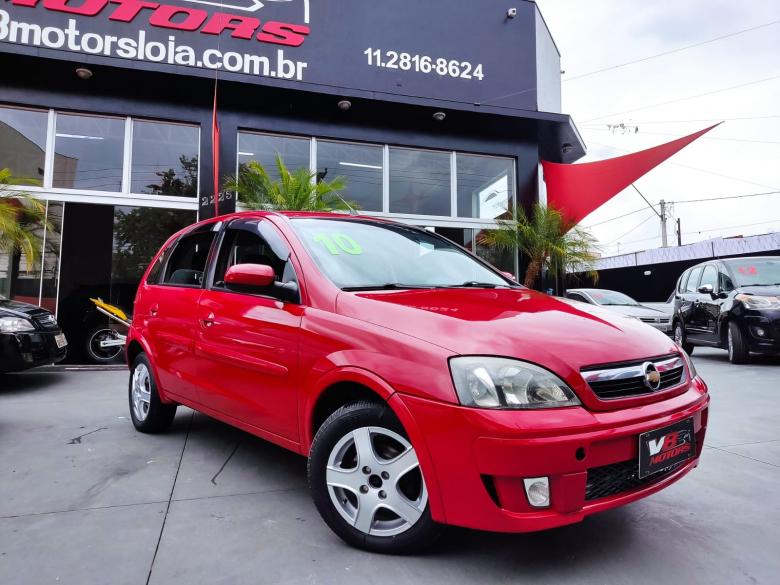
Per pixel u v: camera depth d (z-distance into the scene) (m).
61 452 3.69
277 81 9.15
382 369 2.15
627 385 2.11
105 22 8.61
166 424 4.14
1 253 8.38
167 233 9.29
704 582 2.05
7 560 2.20
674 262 20.03
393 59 10.18
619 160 10.55
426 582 2.03
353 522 2.28
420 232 3.71
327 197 9.40
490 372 1.95
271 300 2.85
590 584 2.03
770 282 8.20
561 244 10.44
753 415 4.77
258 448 3.79
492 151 10.88
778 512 2.71
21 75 8.37
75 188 8.65
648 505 2.80
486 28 10.82
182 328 3.58
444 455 1.96
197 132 9.29
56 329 6.63
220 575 2.08
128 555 2.24
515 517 1.87
